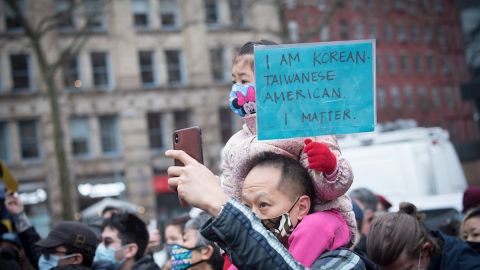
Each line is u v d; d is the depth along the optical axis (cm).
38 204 3228
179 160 221
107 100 3369
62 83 3275
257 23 3294
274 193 232
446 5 3431
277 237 232
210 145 3450
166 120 3459
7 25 3144
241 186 257
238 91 257
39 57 1959
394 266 334
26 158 3269
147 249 541
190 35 3441
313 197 239
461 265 372
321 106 226
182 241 454
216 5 3497
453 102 4244
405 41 4125
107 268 489
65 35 3253
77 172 3300
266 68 223
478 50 2423
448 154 1183
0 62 3197
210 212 208
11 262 429
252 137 254
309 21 2600
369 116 229
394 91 4159
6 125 3238
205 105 3478
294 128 224
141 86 3425
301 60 226
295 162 238
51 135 3241
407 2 2997
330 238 230
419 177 1143
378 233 335
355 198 607
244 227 204
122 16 3400
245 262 203
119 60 3397
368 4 3541
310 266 226
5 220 502
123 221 497
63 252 445
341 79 228
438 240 384
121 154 3403
